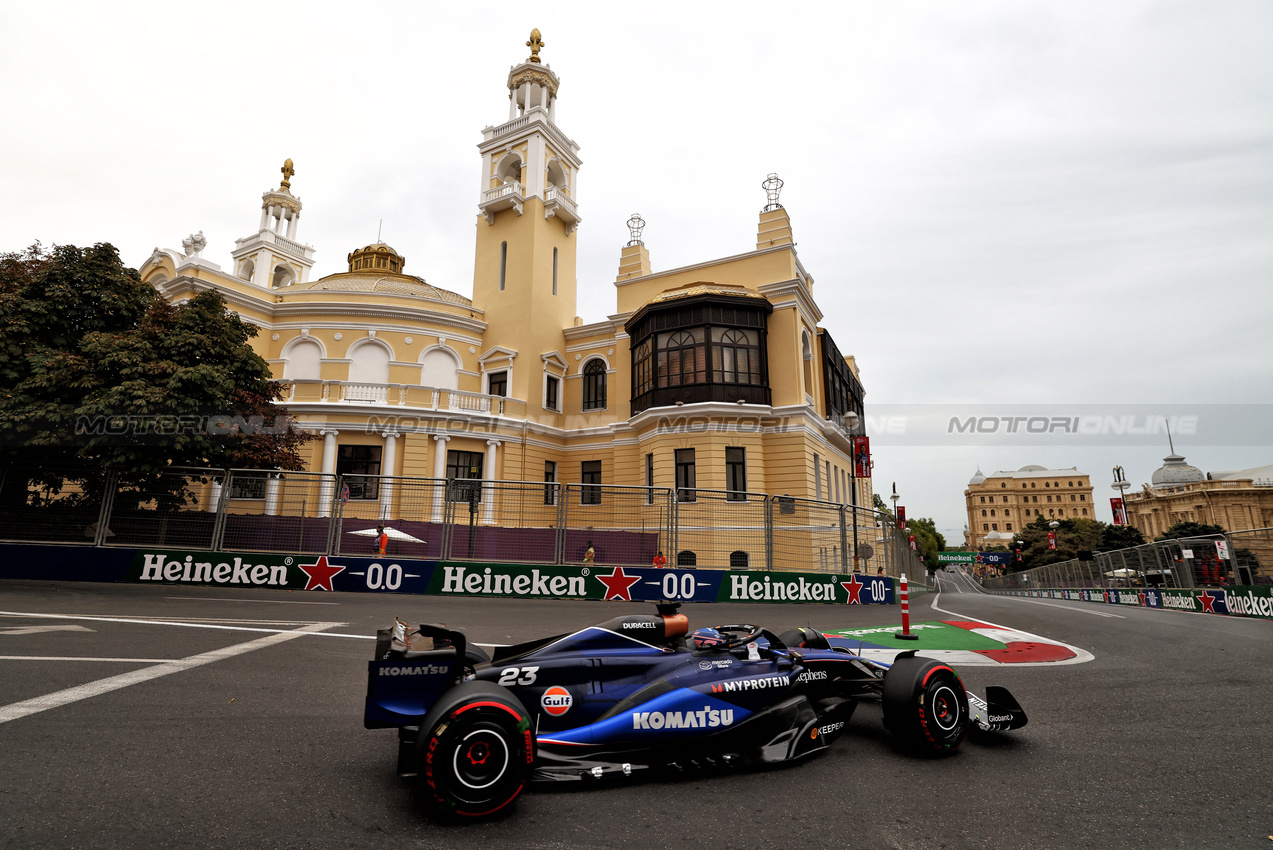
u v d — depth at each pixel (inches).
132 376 639.1
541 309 1251.8
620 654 178.7
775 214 1112.2
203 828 129.8
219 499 601.9
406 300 1192.2
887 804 148.3
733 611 559.5
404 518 613.6
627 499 629.9
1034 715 223.1
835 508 709.3
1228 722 213.5
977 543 6525.6
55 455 606.9
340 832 130.0
